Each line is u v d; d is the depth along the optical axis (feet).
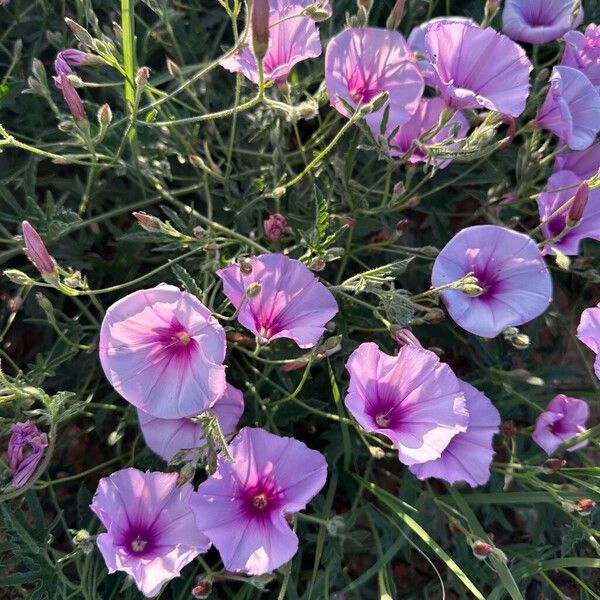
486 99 0.70
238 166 0.91
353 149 0.77
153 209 0.93
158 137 0.86
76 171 0.96
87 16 0.72
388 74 0.74
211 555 0.79
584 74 0.76
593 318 0.68
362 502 0.79
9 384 0.62
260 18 0.59
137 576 0.60
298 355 0.79
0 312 0.89
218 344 0.59
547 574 0.86
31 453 0.66
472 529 0.72
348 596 0.81
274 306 0.67
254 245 0.72
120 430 0.77
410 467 0.68
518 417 0.90
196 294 0.66
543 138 0.95
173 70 0.77
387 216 0.90
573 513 0.79
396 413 0.70
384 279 0.67
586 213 0.76
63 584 0.69
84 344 0.87
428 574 0.85
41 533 0.69
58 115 0.72
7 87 0.83
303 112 0.69
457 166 0.93
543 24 0.81
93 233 0.93
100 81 0.93
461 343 0.91
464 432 0.71
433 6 0.95
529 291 0.70
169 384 0.61
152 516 0.65
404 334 0.70
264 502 0.66
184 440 0.66
